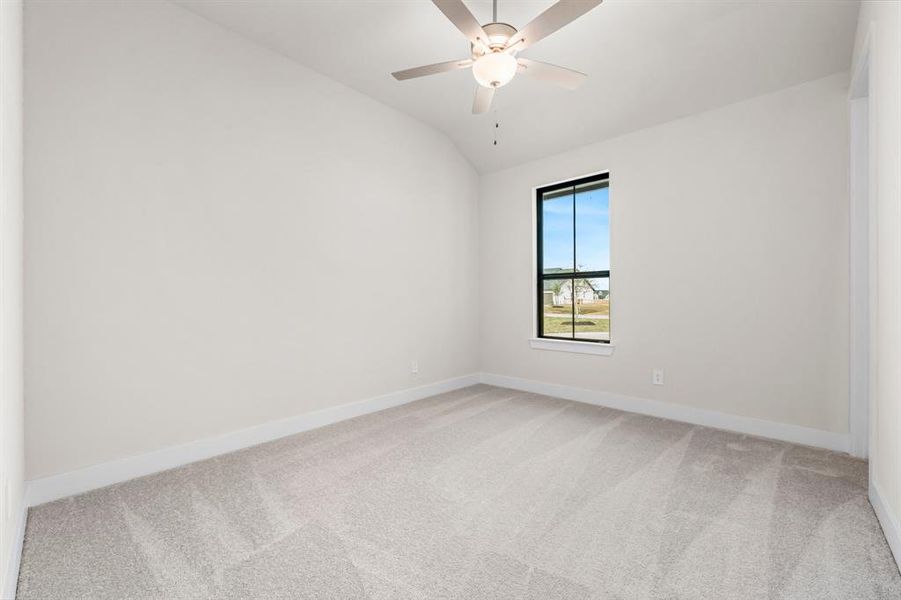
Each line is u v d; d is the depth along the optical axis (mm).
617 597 1270
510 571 1396
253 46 2652
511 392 4051
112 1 2107
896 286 1512
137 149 2188
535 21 1710
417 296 3799
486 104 2373
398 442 2658
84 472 2002
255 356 2668
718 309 2916
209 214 2459
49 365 1916
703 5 2234
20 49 1727
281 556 1482
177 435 2324
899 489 1446
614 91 3033
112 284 2104
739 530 1631
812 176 2549
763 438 2693
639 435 2766
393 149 3562
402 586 1323
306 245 2945
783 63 2506
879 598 1258
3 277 1297
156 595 1295
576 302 3857
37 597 1292
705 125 2961
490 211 4395
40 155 1894
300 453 2480
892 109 1548
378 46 2689
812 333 2557
